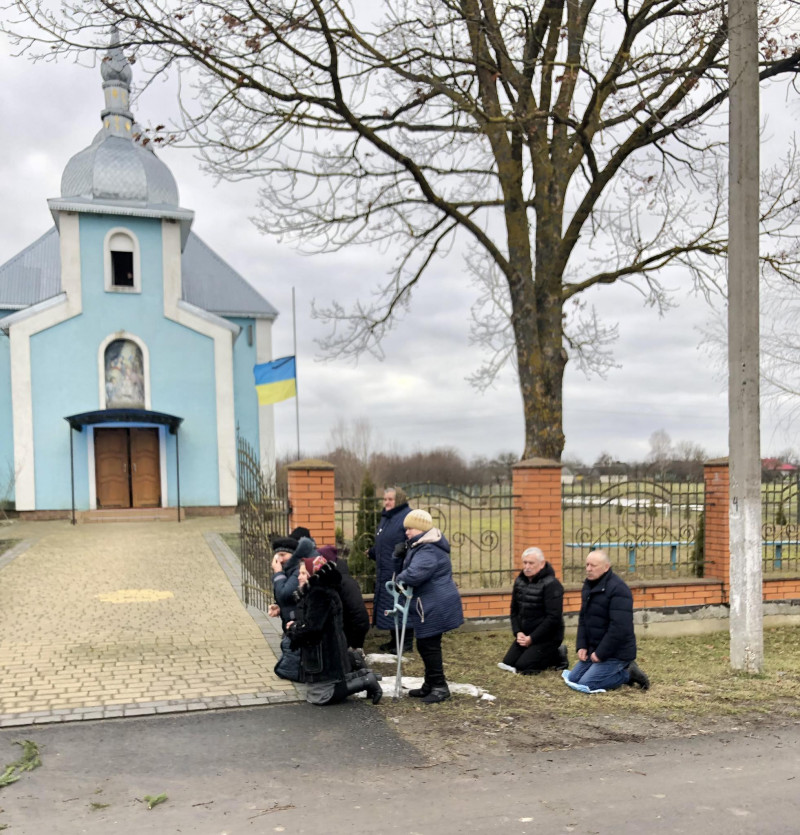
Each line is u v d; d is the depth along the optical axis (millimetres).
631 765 4398
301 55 8320
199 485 22109
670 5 9469
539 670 6520
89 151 23641
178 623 7969
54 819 3682
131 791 4000
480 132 10430
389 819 3674
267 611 8320
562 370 10758
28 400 20531
